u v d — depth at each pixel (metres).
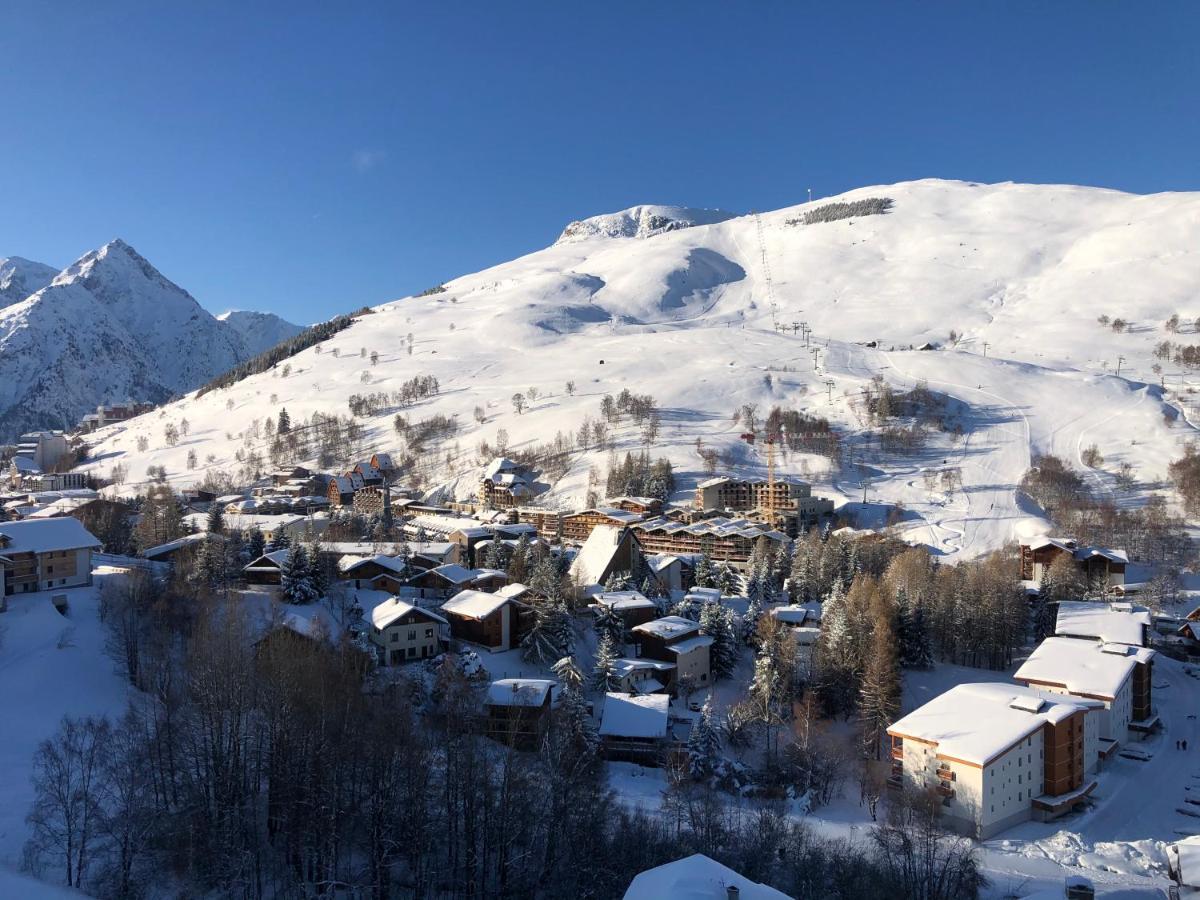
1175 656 143.00
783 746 101.25
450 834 68.50
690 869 53.41
